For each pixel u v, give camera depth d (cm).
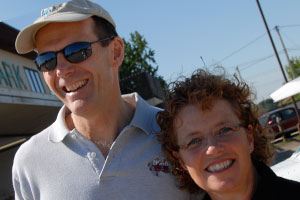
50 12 195
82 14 195
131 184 190
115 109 207
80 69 194
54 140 205
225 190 169
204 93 172
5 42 872
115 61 215
